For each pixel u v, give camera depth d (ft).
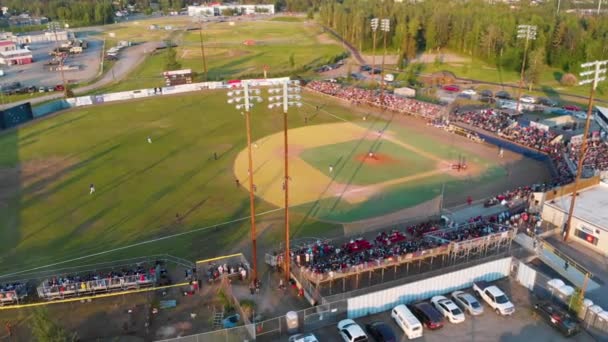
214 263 171.73
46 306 151.33
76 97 425.28
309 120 366.02
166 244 190.29
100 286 156.76
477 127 334.24
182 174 262.67
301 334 132.77
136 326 140.87
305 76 543.80
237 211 218.38
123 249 186.91
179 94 454.81
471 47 631.56
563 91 482.28
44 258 181.47
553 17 632.79
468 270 154.51
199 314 146.20
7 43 636.89
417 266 170.30
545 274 162.81
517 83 518.37
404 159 284.20
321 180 253.03
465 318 141.69
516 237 179.63
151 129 345.92
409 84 501.97
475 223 193.26
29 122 364.99
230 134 332.60
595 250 178.70
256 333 134.10
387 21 416.05
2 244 191.93
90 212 218.79
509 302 143.84
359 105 409.49
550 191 201.77
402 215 212.43
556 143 290.15
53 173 264.93
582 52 548.31
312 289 149.48
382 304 145.38
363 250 176.55
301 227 202.80
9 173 264.31
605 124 323.37
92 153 296.92
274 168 270.05
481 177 257.34
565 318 135.54
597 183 216.33
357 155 290.76
